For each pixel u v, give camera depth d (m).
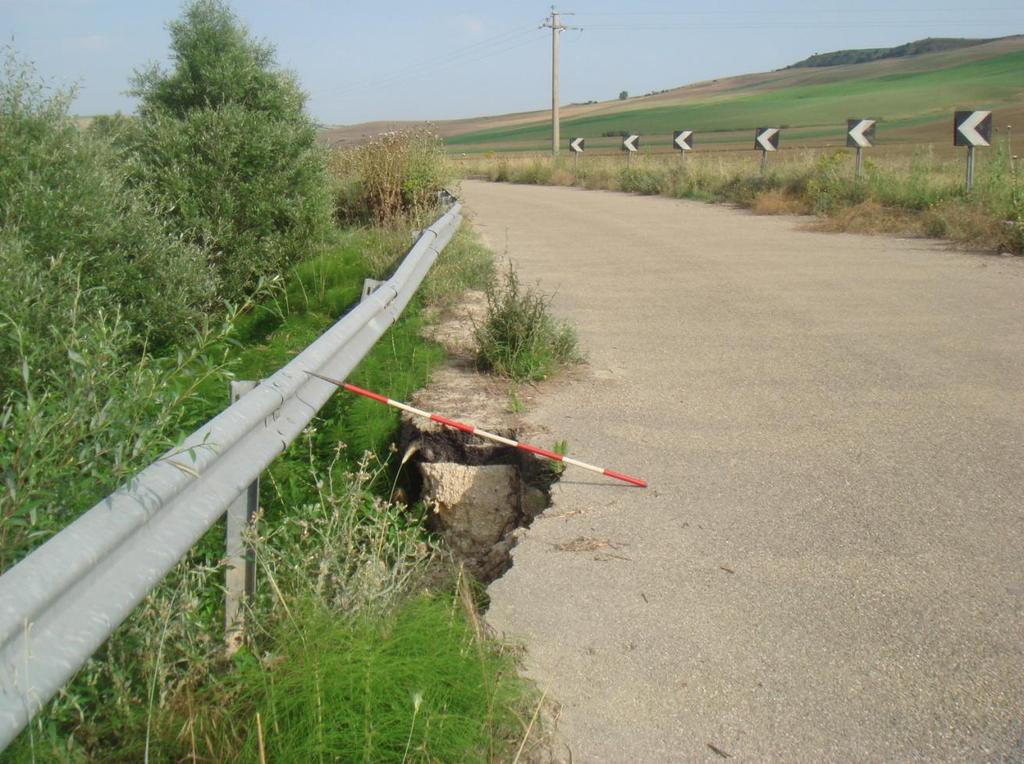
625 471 5.82
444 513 6.10
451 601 4.00
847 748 3.34
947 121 80.00
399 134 18.78
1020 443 6.27
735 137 87.19
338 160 18.44
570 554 4.76
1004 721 3.48
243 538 3.93
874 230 17.22
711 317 10.14
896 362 8.23
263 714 3.09
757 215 21.67
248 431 4.00
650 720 3.47
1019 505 5.32
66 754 2.98
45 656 2.55
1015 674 3.76
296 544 4.14
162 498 3.17
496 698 3.27
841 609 4.25
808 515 5.21
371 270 12.20
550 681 3.68
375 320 7.26
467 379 7.70
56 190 8.59
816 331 9.41
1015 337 9.02
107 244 9.15
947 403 7.11
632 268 13.52
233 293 12.38
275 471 6.33
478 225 19.86
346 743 2.99
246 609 3.75
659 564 4.66
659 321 9.98
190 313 9.73
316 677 3.09
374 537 4.63
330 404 7.21
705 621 4.14
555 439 6.33
